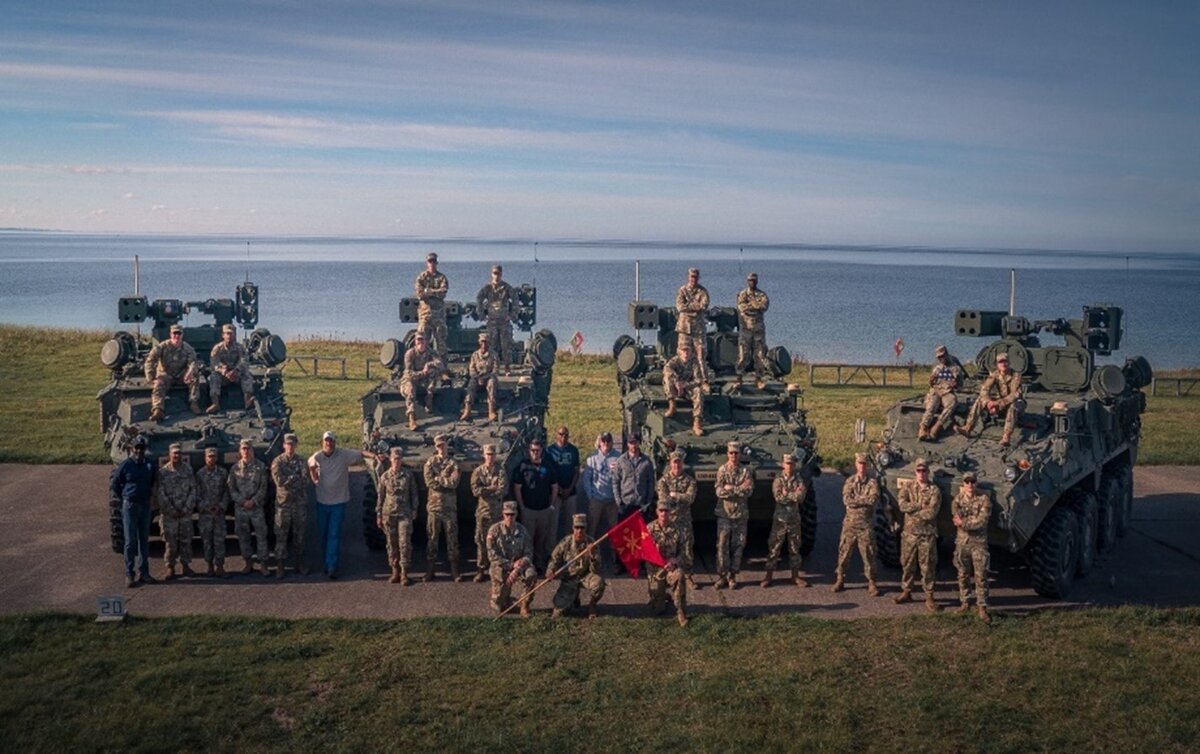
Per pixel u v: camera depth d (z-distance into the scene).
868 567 13.02
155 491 14.36
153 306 18.25
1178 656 10.79
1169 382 34.00
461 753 8.73
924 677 10.29
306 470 13.73
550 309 78.25
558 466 14.59
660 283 125.25
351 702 9.59
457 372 17.86
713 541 15.61
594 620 11.92
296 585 13.34
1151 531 16.23
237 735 8.99
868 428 24.23
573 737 9.02
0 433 22.39
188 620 11.66
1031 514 12.67
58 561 14.09
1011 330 16.58
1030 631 11.59
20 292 96.75
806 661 10.66
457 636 11.32
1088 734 9.12
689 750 8.82
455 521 13.52
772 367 17.80
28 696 9.55
